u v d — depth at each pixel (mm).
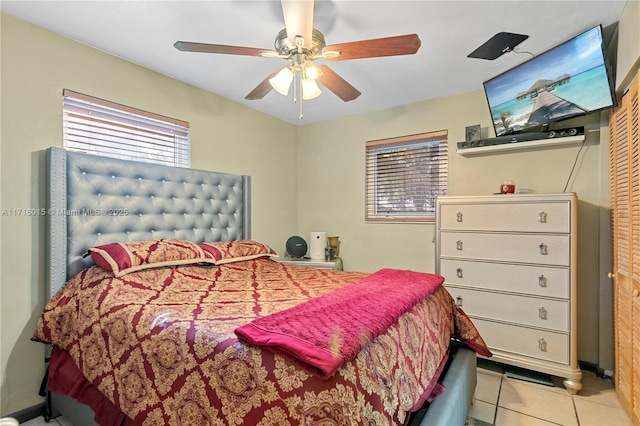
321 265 3352
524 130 2555
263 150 3527
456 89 2902
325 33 2000
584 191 2461
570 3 1739
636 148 1696
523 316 2297
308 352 905
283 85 1870
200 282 1974
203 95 2889
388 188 3428
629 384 1813
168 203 2523
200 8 1766
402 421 1062
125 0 1691
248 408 931
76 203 1995
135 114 2400
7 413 1782
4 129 1790
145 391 1219
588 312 2439
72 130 2104
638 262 1682
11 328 1805
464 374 1676
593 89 1971
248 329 1078
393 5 1735
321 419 820
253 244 2852
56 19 1855
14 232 1820
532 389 2184
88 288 1734
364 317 1192
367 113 3520
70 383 1587
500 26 1944
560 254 2168
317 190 3896
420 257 3197
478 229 2482
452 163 3020
